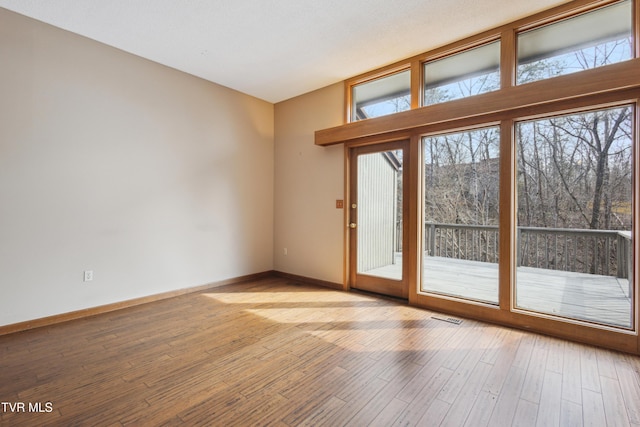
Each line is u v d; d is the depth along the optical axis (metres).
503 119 3.02
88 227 3.33
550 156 2.95
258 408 1.84
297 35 3.21
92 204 3.36
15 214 2.89
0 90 2.80
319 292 4.25
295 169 4.97
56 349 2.57
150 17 2.92
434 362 2.37
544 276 3.14
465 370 2.26
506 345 2.65
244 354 2.51
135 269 3.69
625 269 2.72
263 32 3.16
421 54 3.59
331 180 4.50
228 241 4.67
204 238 4.37
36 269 3.01
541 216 3.03
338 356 2.47
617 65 2.36
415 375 2.19
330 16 2.88
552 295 3.11
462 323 3.14
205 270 4.39
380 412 1.80
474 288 3.51
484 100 2.98
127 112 3.60
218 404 1.88
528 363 2.35
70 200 3.21
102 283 3.43
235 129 4.73
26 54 2.93
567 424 1.70
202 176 4.34
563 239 3.01
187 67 3.98
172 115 4.00
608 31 2.64
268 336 2.85
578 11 2.71
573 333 2.71
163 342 2.72
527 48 3.01
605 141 2.70
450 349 2.58
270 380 2.14
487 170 3.30
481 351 2.54
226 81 4.41
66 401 1.90
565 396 1.95
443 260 3.68
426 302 3.58
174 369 2.28
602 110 2.66
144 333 2.90
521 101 2.78
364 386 2.06
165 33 3.20
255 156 5.02
